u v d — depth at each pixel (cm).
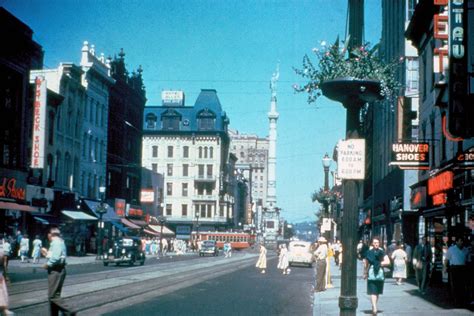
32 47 4984
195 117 11856
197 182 11725
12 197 4634
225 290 2583
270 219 12731
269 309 1888
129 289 2475
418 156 2875
